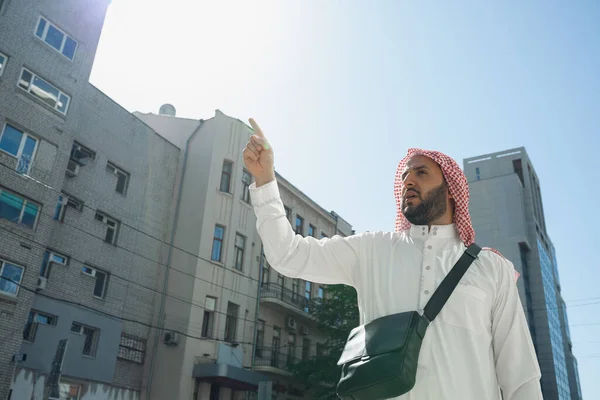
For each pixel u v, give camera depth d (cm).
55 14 2122
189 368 2281
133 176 2447
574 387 8006
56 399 1748
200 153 2712
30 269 1847
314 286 3272
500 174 7481
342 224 3688
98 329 2103
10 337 1734
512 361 199
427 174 222
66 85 2111
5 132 1880
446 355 184
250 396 2592
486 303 199
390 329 182
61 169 2034
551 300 7006
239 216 2702
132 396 2220
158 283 2459
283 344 2898
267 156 223
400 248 214
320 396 2452
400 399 182
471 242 218
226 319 2511
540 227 7456
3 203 1817
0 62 1902
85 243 2145
